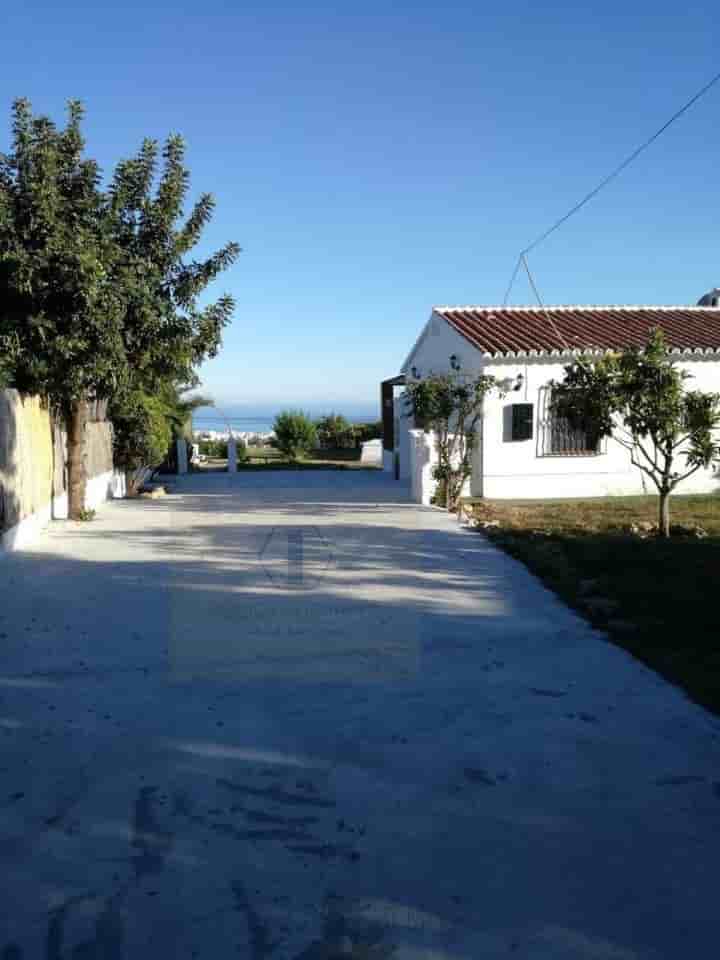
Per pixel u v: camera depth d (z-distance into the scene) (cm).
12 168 1055
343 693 514
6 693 511
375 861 331
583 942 283
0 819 362
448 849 340
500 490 1606
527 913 298
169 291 1215
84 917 295
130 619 670
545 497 1625
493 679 539
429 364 1991
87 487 1384
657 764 419
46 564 891
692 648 593
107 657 578
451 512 1339
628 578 807
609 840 347
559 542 1020
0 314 1026
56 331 1031
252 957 275
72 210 1077
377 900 306
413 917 296
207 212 1234
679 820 364
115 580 809
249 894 309
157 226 1181
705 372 1672
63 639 618
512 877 320
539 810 372
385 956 275
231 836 349
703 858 335
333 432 3750
